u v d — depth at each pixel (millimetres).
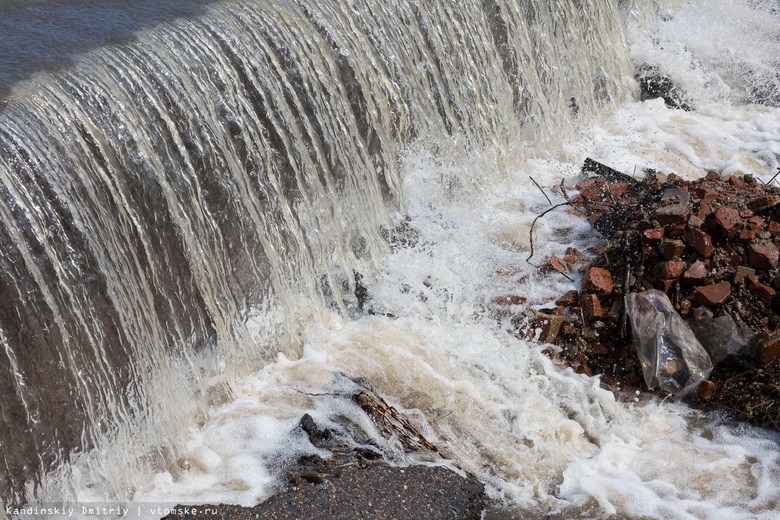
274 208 6176
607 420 5875
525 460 5496
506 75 8344
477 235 7277
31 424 4758
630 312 6250
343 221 6754
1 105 5027
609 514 5137
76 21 6176
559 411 5883
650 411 5965
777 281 6246
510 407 5844
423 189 7480
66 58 5586
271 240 6137
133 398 5227
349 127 6746
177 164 5504
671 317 6191
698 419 5918
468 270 6918
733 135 9117
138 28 6035
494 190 7965
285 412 5594
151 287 5371
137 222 5250
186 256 5547
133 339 5203
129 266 5199
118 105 5297
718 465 5523
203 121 5684
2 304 4578
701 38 10219
